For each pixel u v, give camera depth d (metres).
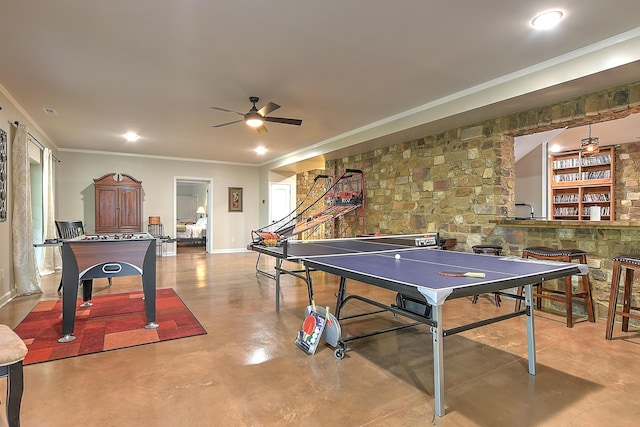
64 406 1.86
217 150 7.44
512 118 3.98
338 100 4.16
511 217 4.25
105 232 7.23
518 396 1.98
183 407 1.86
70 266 2.86
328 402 1.92
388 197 5.82
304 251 3.35
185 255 8.47
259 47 2.85
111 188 7.32
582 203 6.93
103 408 1.85
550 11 2.33
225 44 2.79
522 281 1.91
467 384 2.12
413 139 5.29
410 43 2.78
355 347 2.70
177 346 2.70
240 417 1.77
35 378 2.18
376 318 3.47
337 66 3.21
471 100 3.78
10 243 4.16
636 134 5.75
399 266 2.36
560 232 3.66
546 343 2.76
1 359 1.46
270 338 2.88
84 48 2.84
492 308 3.76
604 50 2.73
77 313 3.55
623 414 1.79
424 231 5.12
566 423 1.72
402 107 4.45
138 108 4.43
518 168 6.04
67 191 7.37
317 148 6.66
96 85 3.65
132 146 7.02
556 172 7.41
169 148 7.23
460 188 4.59
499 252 3.95
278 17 2.41
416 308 2.97
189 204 13.07
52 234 5.84
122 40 2.72
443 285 1.72
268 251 3.33
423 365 2.38
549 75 3.09
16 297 4.20
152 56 2.99
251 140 6.41
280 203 9.34
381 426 1.70
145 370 2.29
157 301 4.04
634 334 2.95
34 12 2.33
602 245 3.36
